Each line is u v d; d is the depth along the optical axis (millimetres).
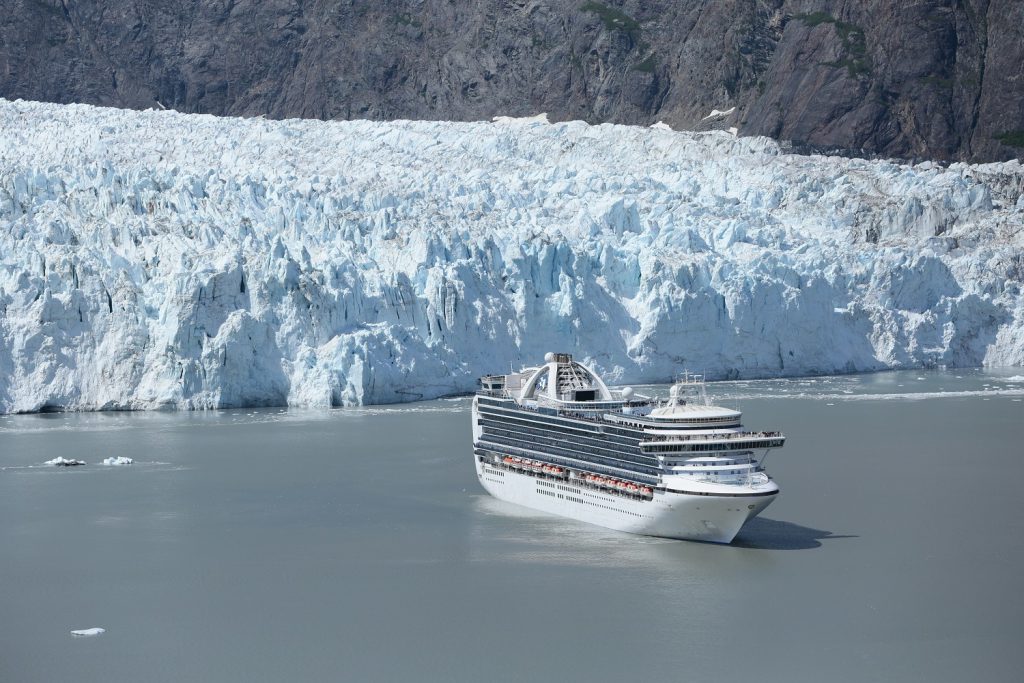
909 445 95625
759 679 51188
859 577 62875
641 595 60375
